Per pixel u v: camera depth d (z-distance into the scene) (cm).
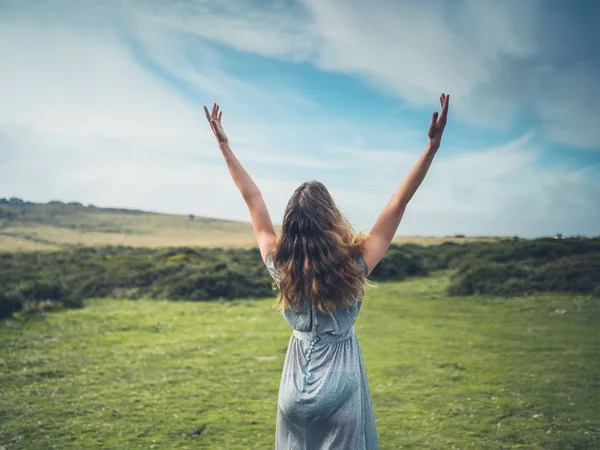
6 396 756
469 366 916
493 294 1822
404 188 254
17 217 5934
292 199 257
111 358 1001
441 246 3344
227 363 957
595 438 571
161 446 568
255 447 566
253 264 2627
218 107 304
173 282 2045
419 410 682
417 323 1380
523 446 554
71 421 649
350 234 256
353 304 250
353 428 239
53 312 1552
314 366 246
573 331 1219
